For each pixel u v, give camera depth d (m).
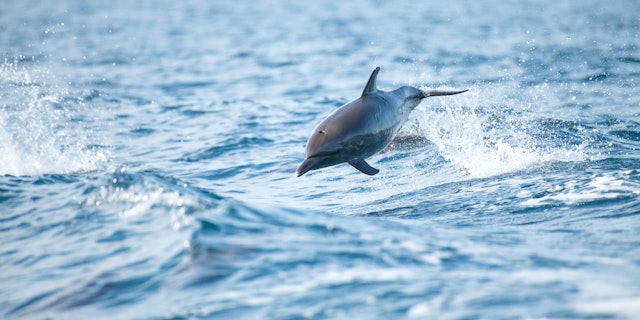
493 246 25.97
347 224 27.89
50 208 32.38
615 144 48.75
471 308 19.27
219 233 24.97
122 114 74.75
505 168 43.25
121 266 23.66
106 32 194.00
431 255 24.02
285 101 83.44
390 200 39.31
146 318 19.80
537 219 31.92
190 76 110.50
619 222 30.31
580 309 18.88
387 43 147.50
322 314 19.36
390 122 34.81
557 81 86.81
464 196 37.59
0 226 30.84
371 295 20.36
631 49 115.75
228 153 56.53
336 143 32.25
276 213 28.19
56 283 23.38
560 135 51.62
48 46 154.38
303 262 22.73
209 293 20.94
